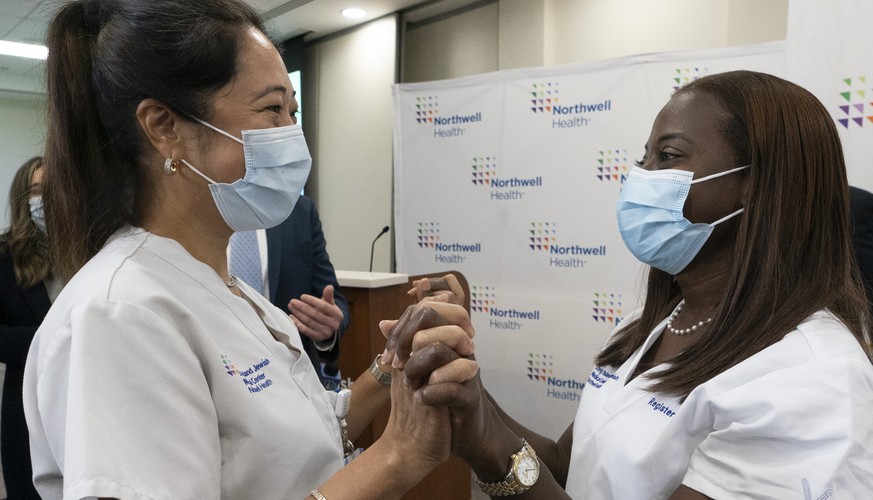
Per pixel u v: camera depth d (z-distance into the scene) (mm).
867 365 721
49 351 619
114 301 624
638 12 3234
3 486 2389
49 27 749
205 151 755
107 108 732
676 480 828
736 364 802
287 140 801
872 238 1407
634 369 1018
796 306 803
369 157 4676
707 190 891
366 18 4488
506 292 2713
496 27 3938
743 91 873
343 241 5020
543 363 2645
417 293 1116
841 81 1820
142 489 562
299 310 1392
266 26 830
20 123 7434
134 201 777
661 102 2309
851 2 1798
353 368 2143
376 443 678
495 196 2709
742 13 2803
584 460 988
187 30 711
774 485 679
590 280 2516
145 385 604
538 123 2576
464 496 2535
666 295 1076
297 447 735
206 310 734
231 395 693
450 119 2795
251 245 1757
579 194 2512
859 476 645
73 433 552
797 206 816
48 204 762
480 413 698
